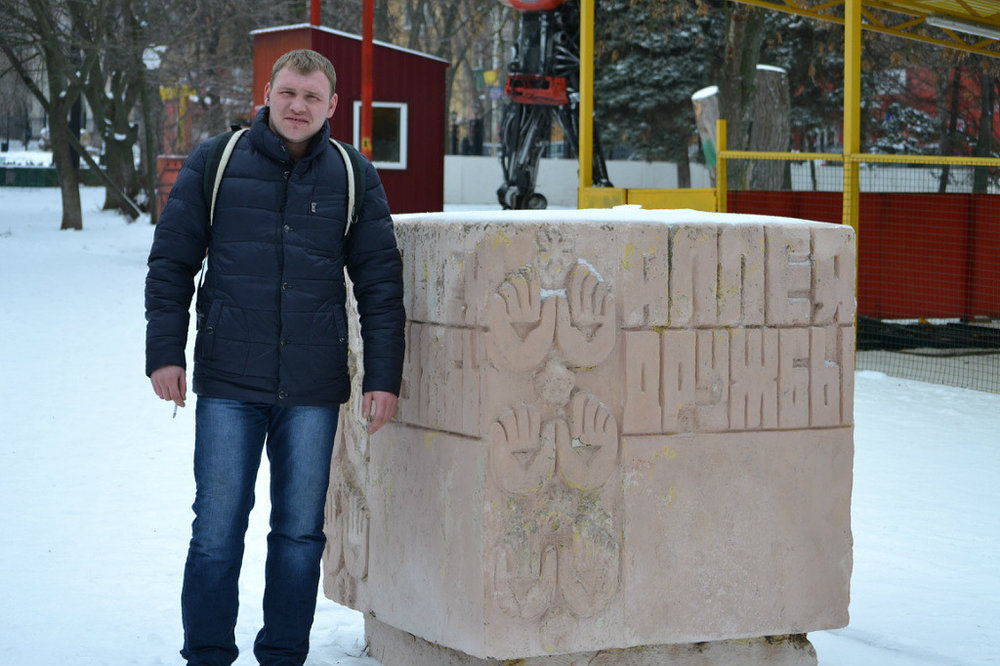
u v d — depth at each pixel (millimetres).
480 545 3494
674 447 3693
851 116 11672
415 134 21500
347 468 4324
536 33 17719
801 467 3871
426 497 3768
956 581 5176
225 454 3678
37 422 8680
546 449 3518
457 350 3600
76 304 16656
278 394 3639
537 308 3488
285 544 3807
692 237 3691
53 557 5387
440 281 3686
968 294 14867
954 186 33812
